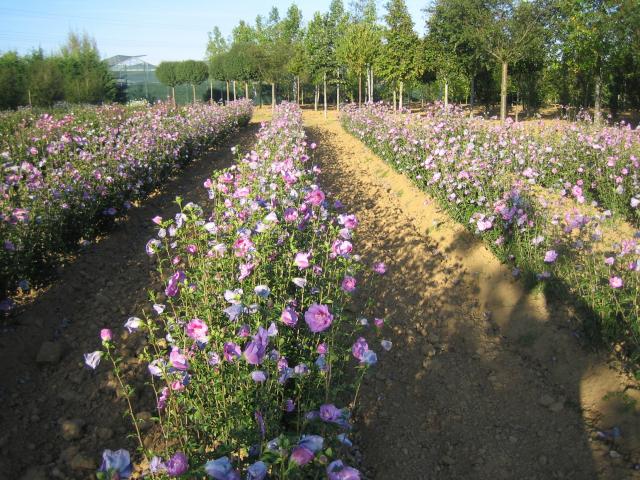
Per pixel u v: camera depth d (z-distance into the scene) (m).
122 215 7.06
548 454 3.25
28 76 33.53
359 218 7.64
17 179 5.67
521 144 8.93
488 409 3.63
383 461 3.17
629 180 7.04
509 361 4.13
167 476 2.22
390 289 5.28
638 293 4.07
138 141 9.06
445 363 4.11
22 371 3.79
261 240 3.47
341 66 31.23
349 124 19.12
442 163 7.39
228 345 2.42
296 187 4.82
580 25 17.80
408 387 3.82
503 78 20.73
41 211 5.18
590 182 7.79
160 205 8.09
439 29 23.23
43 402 3.50
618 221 6.20
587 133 9.54
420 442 3.33
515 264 5.25
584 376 3.79
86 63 41.03
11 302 4.39
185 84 48.44
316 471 2.37
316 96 38.69
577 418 3.49
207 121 14.09
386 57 25.23
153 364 2.59
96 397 3.53
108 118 14.50
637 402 3.41
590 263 4.90
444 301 5.02
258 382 2.55
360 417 3.47
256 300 2.90
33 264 4.83
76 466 2.97
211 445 2.75
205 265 3.43
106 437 3.18
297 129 12.60
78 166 7.06
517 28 19.88
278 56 36.50
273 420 2.56
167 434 2.76
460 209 6.64
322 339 3.32
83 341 4.18
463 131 10.14
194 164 11.91
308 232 4.29
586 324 4.09
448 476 3.10
